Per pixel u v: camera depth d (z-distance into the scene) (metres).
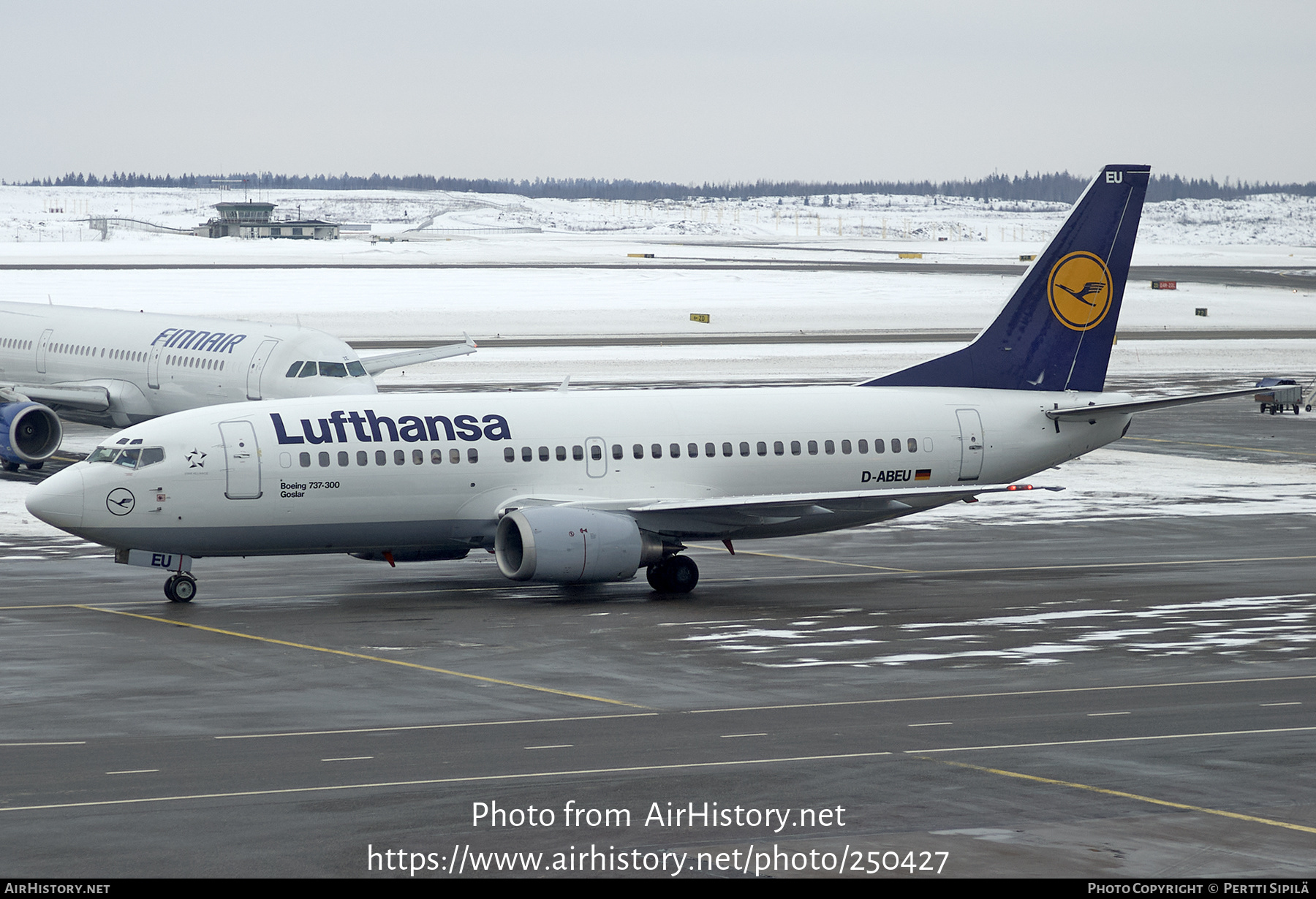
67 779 89.06
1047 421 180.12
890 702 109.50
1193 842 77.69
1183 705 108.56
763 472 167.88
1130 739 98.94
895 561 179.88
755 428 168.75
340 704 108.75
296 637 133.38
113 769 91.44
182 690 113.00
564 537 149.38
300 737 99.12
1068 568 174.12
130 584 161.38
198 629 137.00
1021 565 176.38
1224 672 120.06
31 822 80.81
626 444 163.88
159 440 150.25
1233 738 99.25
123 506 147.75
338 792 86.44
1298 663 123.44
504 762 93.12
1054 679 117.44
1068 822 80.94
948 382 180.25
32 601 151.25
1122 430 183.38
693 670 120.44
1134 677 118.25
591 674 119.00
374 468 154.62
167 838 78.25
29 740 98.19
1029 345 181.88
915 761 93.31
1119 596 155.88
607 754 95.00
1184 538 195.88
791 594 157.25
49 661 122.88
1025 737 99.31
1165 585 162.12
